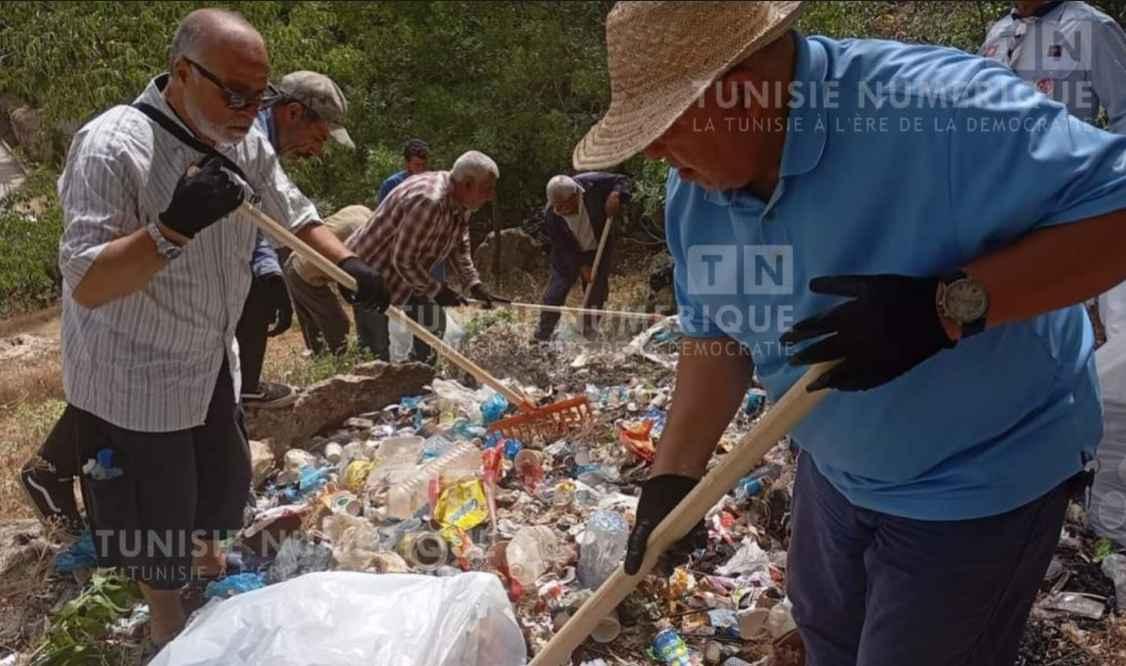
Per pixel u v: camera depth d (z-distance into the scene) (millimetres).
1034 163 1638
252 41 2863
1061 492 1989
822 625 2354
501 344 6195
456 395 4977
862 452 1978
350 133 13648
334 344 6426
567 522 3842
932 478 1939
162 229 2689
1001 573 1958
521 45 14023
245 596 2883
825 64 1755
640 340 5707
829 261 1833
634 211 11719
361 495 4125
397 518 3943
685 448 2277
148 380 3043
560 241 7586
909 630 2016
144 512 3182
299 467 4422
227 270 3156
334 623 2746
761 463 4035
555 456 4387
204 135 2977
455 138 13836
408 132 13867
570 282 7684
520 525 3840
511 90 13688
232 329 3246
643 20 1691
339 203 13125
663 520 2145
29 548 3775
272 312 4598
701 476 2262
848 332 1602
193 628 2816
